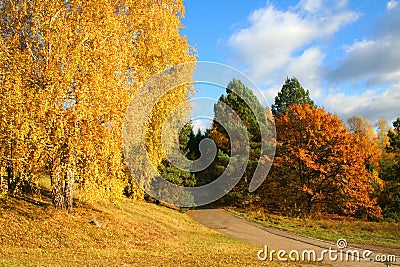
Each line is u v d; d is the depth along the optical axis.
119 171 12.68
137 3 14.36
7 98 10.18
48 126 10.79
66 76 10.77
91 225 13.78
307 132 28.33
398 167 30.25
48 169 12.64
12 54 11.06
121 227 14.70
